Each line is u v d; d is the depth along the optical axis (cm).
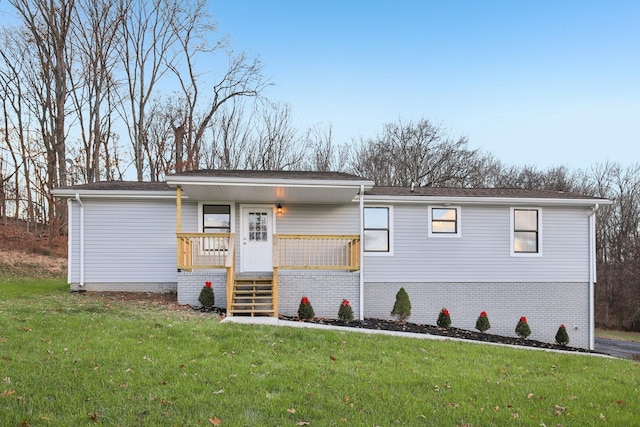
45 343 620
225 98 2759
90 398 443
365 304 1307
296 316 1150
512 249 1350
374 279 1312
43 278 1730
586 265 1370
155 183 1465
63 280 1683
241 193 1197
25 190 2609
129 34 2528
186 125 2691
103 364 545
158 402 443
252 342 711
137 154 2536
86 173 2445
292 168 2942
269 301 1168
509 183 3400
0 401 423
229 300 1041
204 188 1130
